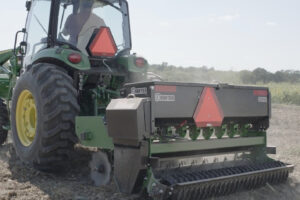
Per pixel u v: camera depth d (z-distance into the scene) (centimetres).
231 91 425
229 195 394
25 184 436
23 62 600
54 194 399
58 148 461
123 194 390
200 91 393
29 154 484
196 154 412
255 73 3728
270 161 461
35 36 566
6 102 667
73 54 485
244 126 466
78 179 463
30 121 514
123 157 368
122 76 548
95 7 567
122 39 594
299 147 691
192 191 352
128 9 607
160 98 361
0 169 504
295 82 3703
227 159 440
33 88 476
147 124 351
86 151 585
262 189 421
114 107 366
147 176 351
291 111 1471
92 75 528
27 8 610
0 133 676
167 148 368
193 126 406
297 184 449
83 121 425
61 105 456
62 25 526
